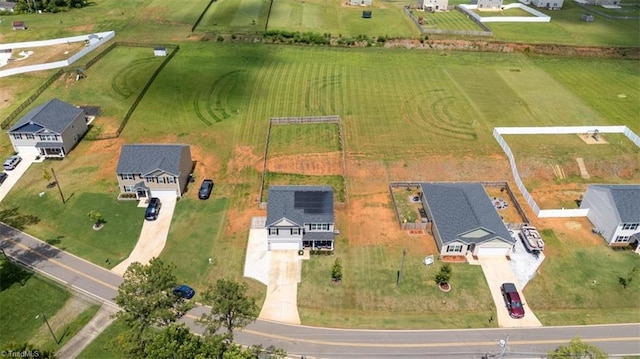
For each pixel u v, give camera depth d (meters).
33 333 48.50
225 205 67.12
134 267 45.78
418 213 65.94
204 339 41.75
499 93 97.31
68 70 101.31
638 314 52.88
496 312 52.56
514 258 58.84
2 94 92.75
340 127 83.50
